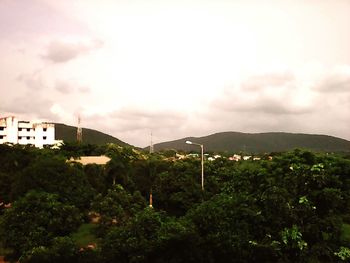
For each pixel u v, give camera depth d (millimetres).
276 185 29812
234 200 28922
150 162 54906
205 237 26359
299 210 26797
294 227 26094
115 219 37375
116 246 25844
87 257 27438
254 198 29500
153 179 52844
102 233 35531
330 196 27703
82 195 41125
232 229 26781
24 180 39312
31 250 28734
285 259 26328
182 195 45875
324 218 27531
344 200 30672
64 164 42875
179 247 25234
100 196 40438
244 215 27719
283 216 26766
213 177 49750
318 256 26672
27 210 32156
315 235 26516
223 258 26328
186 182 47156
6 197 44688
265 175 34219
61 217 32656
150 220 26312
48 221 31719
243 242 26250
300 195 28188
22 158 54500
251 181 34844
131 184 53125
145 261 25172
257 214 27406
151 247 25000
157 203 50594
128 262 25672
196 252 25203
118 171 53375
